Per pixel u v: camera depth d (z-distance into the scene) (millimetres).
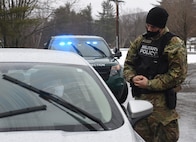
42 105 3621
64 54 4605
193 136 7996
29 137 3125
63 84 3924
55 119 3486
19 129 3320
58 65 4199
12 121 3414
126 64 5484
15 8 33500
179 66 5051
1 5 33500
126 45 86750
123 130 3400
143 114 3799
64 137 3178
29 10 35719
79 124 3451
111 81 10281
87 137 3205
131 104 3885
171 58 5055
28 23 34438
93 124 3463
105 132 3338
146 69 5227
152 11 5148
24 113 3514
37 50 4645
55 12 39781
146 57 5254
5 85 3789
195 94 13914
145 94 5230
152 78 5195
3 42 35594
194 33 50406
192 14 48656
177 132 5297
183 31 47625
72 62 4336
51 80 3934
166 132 5227
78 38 12555
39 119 3467
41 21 36969
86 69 4281
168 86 5098
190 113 10211
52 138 3123
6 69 3971
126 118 3660
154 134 5242
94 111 3650
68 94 3822
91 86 4004
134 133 3459
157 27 5129
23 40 36219
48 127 3381
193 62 33500
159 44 5160
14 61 4109
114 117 3609
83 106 3695
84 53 11820
